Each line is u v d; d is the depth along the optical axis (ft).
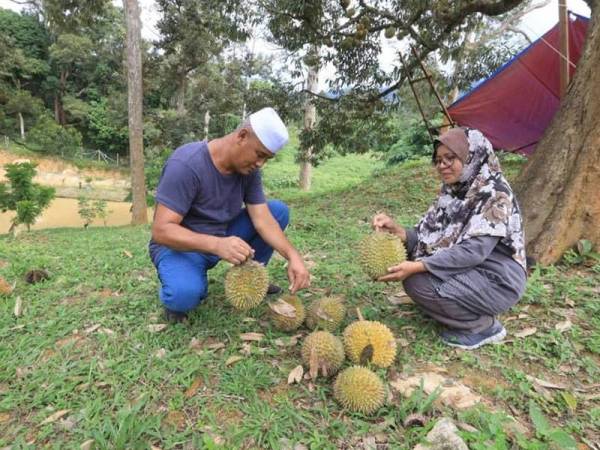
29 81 108.78
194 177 7.98
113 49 100.83
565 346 8.15
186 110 75.72
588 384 7.29
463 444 5.48
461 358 7.87
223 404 6.73
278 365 7.72
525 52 23.18
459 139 7.98
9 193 34.60
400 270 7.79
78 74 109.91
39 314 10.11
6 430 6.34
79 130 109.40
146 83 73.61
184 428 6.28
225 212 8.77
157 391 7.02
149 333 8.78
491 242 7.68
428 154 45.62
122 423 6.02
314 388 7.11
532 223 12.90
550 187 12.75
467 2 22.20
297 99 34.55
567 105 12.92
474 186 8.04
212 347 8.24
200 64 70.33
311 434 6.10
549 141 13.20
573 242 12.41
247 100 36.32
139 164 40.16
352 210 22.98
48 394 6.99
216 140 8.20
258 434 6.07
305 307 9.23
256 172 8.96
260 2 27.94
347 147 34.09
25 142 89.45
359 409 6.41
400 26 25.36
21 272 13.20
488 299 7.86
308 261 13.39
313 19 26.76
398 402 6.78
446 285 7.88
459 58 27.40
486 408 6.62
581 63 12.82
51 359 8.02
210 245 7.62
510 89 25.75
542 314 9.51
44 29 111.86
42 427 6.37
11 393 7.09
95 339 8.79
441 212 8.77
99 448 5.85
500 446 5.46
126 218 56.70
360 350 7.25
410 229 9.52
